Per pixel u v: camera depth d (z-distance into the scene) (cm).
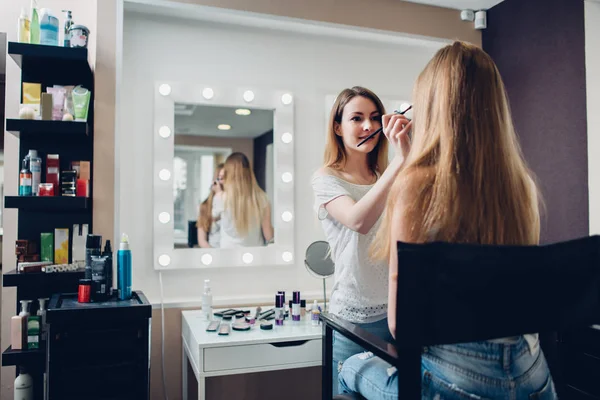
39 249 191
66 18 186
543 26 222
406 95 268
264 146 239
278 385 234
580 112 205
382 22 236
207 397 224
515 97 240
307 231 248
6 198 166
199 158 229
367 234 150
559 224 216
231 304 228
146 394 151
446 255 84
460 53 99
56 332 144
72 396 145
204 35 233
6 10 195
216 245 230
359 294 150
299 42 249
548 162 221
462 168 93
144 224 222
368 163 174
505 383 89
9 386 197
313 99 251
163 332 217
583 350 165
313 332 185
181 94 227
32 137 192
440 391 91
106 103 187
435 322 83
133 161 221
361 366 115
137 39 224
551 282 92
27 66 187
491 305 87
